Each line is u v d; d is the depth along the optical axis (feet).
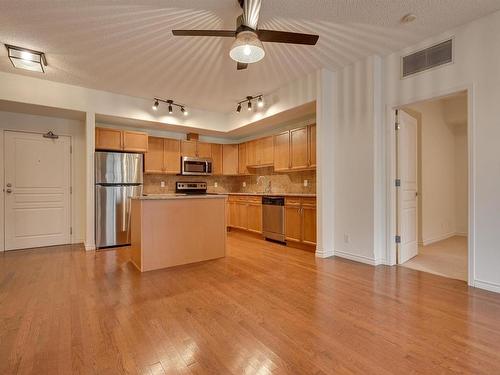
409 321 6.60
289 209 15.01
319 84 12.48
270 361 5.13
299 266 11.21
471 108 8.86
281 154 17.13
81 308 7.38
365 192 11.50
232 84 14.24
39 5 7.95
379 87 11.37
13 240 14.37
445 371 4.82
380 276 9.89
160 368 4.94
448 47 9.43
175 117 17.62
